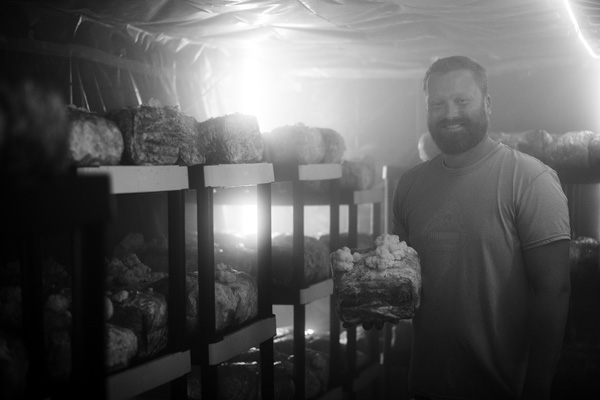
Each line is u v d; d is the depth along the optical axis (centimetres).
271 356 254
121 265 223
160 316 196
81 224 121
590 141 334
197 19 285
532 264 221
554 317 217
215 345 212
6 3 242
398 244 229
